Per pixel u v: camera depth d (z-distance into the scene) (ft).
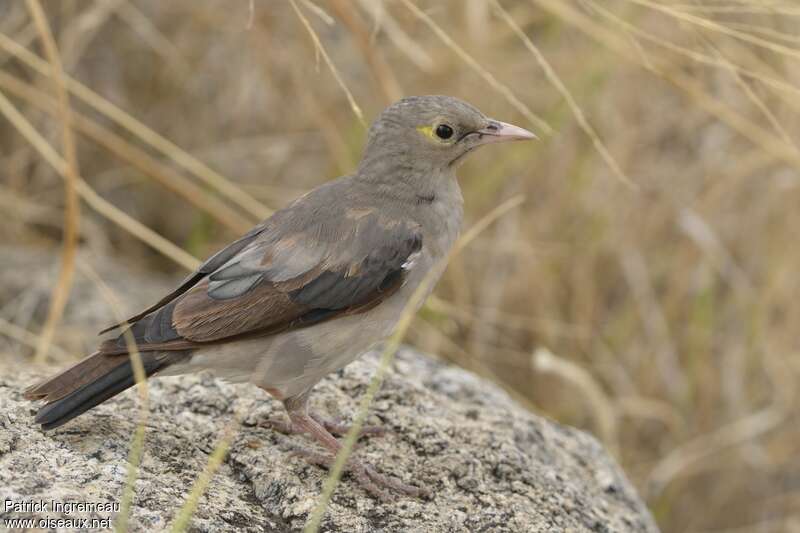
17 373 28.89
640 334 46.19
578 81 45.11
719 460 44.80
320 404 29.27
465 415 29.84
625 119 46.70
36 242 49.49
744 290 46.44
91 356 24.95
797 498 44.98
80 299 43.86
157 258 50.83
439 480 26.45
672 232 47.14
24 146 48.26
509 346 45.96
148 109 50.26
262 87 49.42
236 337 25.77
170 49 49.16
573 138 46.29
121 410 26.99
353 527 24.27
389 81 39.40
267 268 26.43
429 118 28.63
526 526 25.38
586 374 42.14
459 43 45.29
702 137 46.93
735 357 46.14
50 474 23.30
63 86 33.09
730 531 45.06
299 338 26.35
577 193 46.37
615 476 30.63
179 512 22.90
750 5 36.70
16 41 46.70
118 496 22.91
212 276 26.32
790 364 45.57
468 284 46.14
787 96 38.63
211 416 27.76
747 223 47.70
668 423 45.21
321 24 47.91
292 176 49.83
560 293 46.50
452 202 29.25
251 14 31.68
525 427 29.96
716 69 45.88
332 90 48.19
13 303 43.55
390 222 27.78
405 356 33.68
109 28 50.57
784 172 46.70
